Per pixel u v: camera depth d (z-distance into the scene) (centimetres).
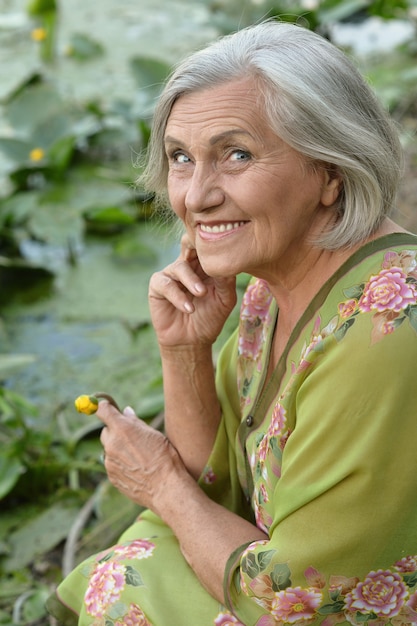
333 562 145
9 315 365
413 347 139
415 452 139
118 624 165
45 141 448
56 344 344
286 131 141
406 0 522
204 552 163
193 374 185
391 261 147
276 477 160
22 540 253
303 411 148
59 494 268
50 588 235
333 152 143
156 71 479
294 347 158
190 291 176
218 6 555
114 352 337
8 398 288
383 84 470
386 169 148
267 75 141
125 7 696
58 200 418
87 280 387
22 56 611
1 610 231
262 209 146
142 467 179
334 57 146
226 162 147
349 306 147
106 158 464
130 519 245
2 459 269
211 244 152
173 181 155
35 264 387
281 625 151
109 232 422
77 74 573
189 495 172
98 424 290
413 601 149
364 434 141
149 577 168
